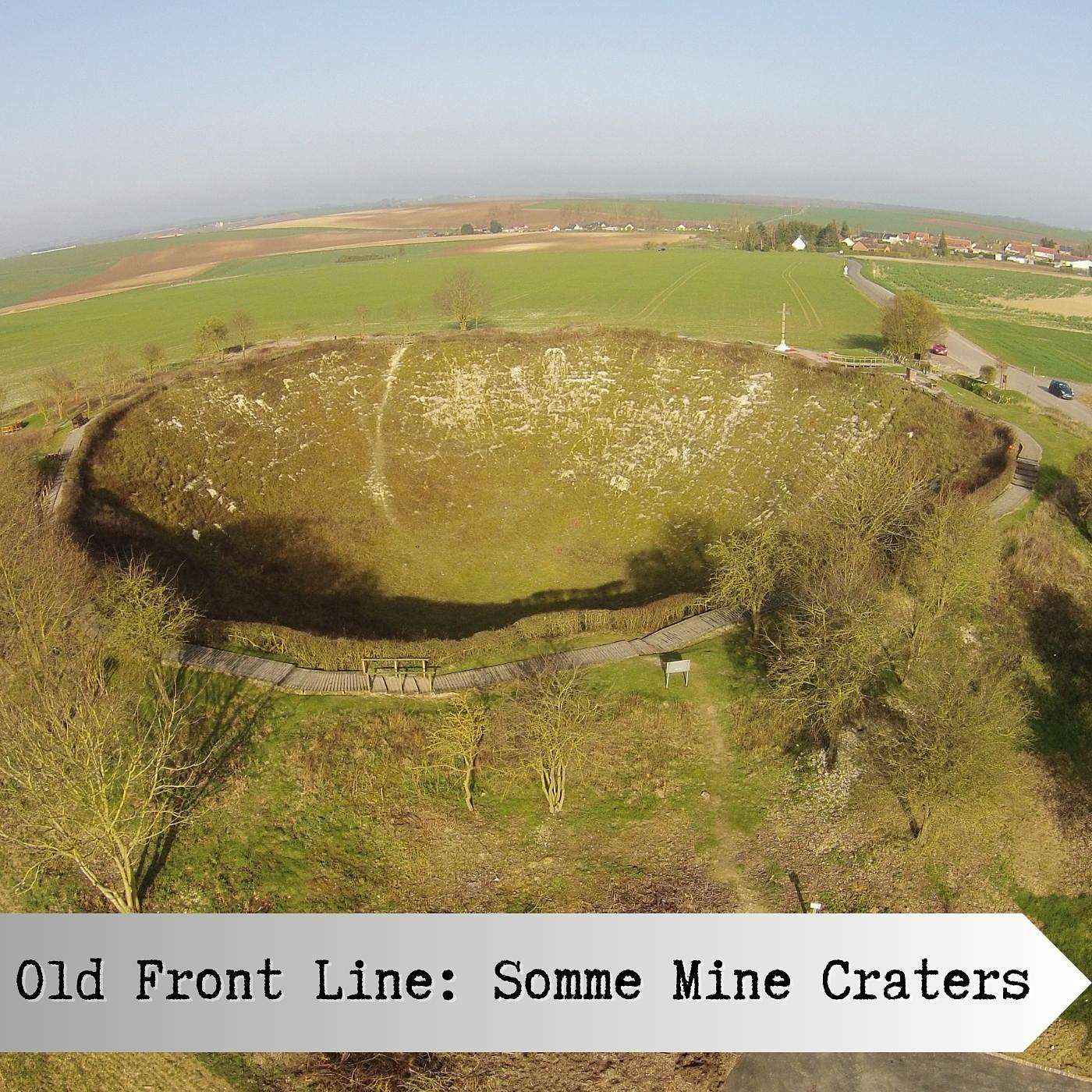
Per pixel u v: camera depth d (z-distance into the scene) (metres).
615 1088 26.36
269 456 72.62
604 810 36.62
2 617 39.84
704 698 42.88
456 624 56.62
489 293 125.06
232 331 110.00
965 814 33.25
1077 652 48.19
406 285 160.25
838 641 38.91
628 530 68.00
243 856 33.12
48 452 67.88
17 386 101.31
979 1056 27.80
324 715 40.00
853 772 38.34
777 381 79.25
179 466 68.56
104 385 83.62
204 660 43.16
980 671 44.38
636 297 140.00
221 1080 25.94
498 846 34.72
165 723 38.16
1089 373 97.94
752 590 45.31
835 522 49.81
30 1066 26.06
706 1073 26.88
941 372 88.50
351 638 52.41
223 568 60.00
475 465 75.31
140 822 31.31
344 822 35.03
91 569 45.28
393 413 79.31
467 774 35.62
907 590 48.03
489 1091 26.03
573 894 32.66
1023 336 117.81
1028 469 62.84
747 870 34.00
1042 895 34.47
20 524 47.09
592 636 48.03
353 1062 26.61
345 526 67.50
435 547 66.44
